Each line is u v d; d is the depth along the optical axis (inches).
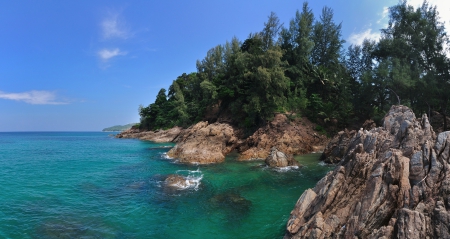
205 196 749.9
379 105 1985.7
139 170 1132.5
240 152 1649.9
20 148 2285.9
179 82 4042.8
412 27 1784.0
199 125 1927.9
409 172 410.9
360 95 1900.8
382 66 1699.1
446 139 409.1
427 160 401.1
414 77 1610.5
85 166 1257.4
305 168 1119.6
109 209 649.0
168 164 1264.8
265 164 1205.7
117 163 1343.5
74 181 931.3
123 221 578.6
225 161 1331.2
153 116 3858.3
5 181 926.4
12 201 695.7
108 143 2874.0
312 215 461.7
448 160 382.6
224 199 722.8
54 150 2080.5
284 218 588.7
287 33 2412.6
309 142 1694.1
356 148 617.6
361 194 451.2
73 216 601.0
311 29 2468.0
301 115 1943.9
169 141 2824.8
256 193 775.7
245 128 1968.5
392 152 462.3
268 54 1887.3
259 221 575.5
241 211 634.8
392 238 322.3
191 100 3312.0
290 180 922.1
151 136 3304.6
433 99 1566.2
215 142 1557.6
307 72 2253.9
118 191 801.6
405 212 320.5
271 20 2568.9
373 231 342.6
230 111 2251.5
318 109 1946.4
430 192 348.8
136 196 751.7
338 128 1899.6
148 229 541.0
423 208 328.5
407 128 573.0
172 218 596.1
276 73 1814.7
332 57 2377.0
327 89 2176.4
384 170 424.2
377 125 1754.4
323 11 2491.4
